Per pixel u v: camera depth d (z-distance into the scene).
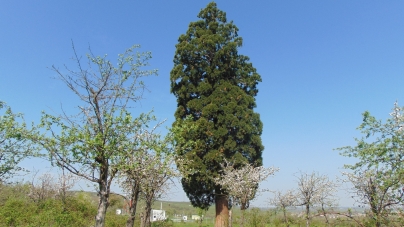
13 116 9.46
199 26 25.16
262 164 22.31
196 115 22.81
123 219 18.00
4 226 14.15
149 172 10.88
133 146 8.95
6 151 10.62
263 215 15.70
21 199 17.52
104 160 8.23
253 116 22.55
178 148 11.23
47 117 7.94
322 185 17.77
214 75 23.39
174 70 24.05
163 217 20.59
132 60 8.88
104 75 8.67
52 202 16.36
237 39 25.03
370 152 6.78
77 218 15.45
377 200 6.81
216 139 21.08
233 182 17.91
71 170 8.11
